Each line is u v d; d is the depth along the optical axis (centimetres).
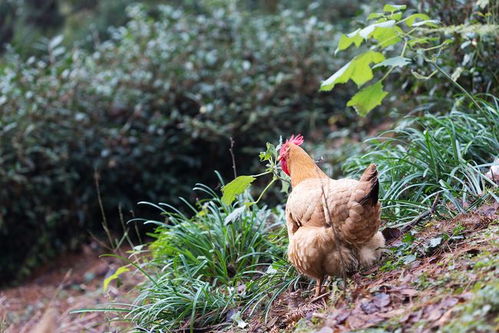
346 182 434
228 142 1034
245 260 568
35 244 1002
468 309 345
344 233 407
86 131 1017
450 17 660
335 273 437
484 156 565
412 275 418
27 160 959
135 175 1044
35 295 889
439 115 663
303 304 467
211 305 510
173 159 1044
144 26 1177
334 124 1051
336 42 1075
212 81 1068
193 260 558
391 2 804
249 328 471
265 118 1028
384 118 965
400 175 556
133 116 1044
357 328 374
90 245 1015
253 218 582
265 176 958
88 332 669
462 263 408
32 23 1769
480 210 482
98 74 1098
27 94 984
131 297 699
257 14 1353
